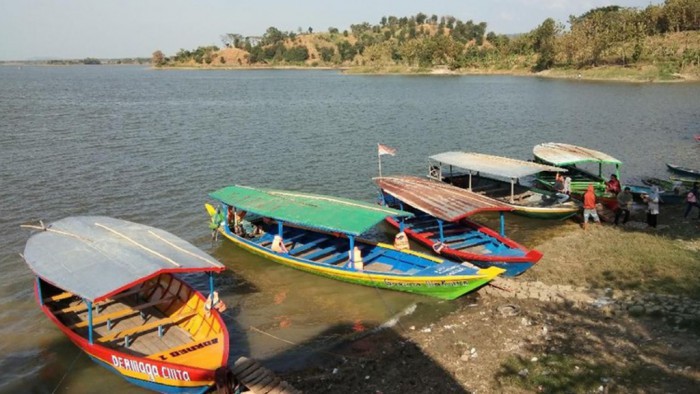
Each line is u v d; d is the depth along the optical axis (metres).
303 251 25.69
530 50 189.62
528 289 21.45
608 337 17.55
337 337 19.03
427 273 21.20
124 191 36.72
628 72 135.62
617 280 21.75
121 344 17.34
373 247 25.05
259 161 46.47
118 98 102.69
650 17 159.12
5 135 55.62
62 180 38.88
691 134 58.97
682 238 26.28
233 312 21.00
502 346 17.62
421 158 48.91
